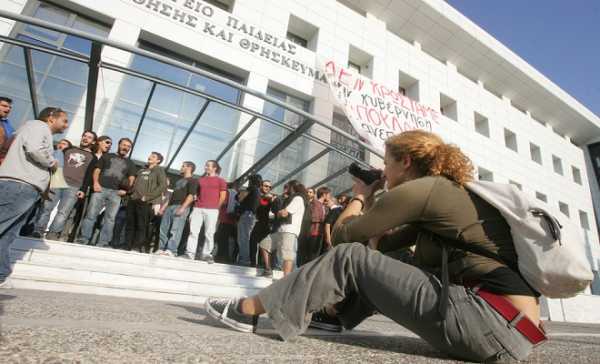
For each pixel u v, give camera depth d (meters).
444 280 1.00
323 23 10.76
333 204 5.74
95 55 3.89
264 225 5.50
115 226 5.15
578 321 8.20
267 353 0.92
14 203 2.50
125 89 6.01
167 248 4.62
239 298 1.36
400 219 1.07
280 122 5.03
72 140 5.89
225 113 6.51
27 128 2.60
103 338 0.88
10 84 5.82
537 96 16.66
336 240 1.29
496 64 14.80
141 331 1.07
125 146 4.89
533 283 0.99
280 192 7.25
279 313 1.13
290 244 4.27
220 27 8.36
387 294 1.06
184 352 0.82
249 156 6.75
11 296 2.11
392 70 11.91
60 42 6.68
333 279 1.12
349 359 0.95
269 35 9.11
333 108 9.60
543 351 1.46
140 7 7.46
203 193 4.79
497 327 0.93
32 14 6.60
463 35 13.49
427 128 7.25
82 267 3.50
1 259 2.65
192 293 3.84
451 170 1.17
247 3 9.33
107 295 3.32
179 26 7.81
